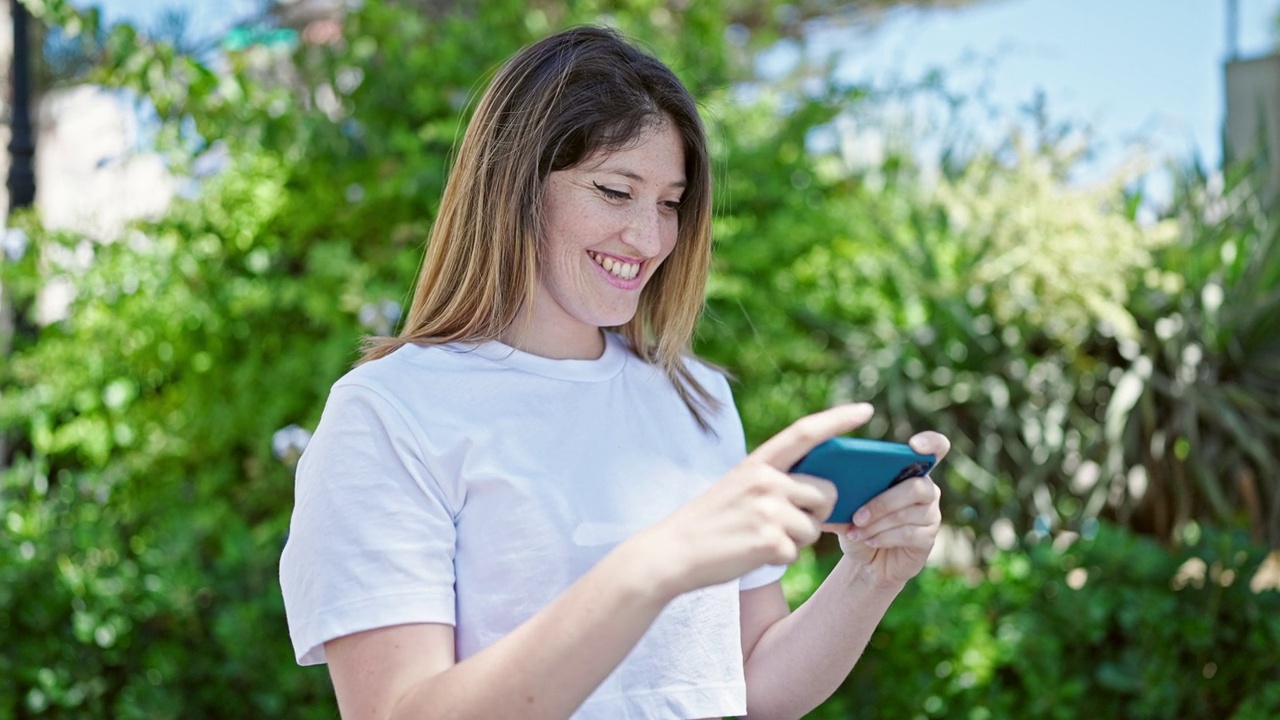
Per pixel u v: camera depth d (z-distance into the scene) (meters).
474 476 1.10
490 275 1.20
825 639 1.24
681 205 1.28
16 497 3.64
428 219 3.67
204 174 3.71
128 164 3.69
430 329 1.22
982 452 3.85
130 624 2.92
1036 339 4.07
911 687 2.88
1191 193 4.27
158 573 3.00
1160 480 3.80
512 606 1.09
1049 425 3.83
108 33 3.46
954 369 3.99
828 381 3.96
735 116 4.07
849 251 4.12
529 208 1.18
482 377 1.17
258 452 3.56
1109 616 2.99
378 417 1.08
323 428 1.10
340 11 4.11
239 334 3.69
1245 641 2.98
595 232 1.18
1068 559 3.10
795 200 4.07
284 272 3.77
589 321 1.22
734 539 0.85
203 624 2.98
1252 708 2.84
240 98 3.61
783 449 0.90
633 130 1.17
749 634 1.34
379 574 1.01
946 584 3.12
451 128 3.64
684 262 1.31
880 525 1.08
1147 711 2.89
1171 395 3.76
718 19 4.23
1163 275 3.96
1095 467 3.85
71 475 3.52
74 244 3.55
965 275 3.97
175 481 3.63
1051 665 2.90
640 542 0.87
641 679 1.15
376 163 3.74
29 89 3.69
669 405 1.30
